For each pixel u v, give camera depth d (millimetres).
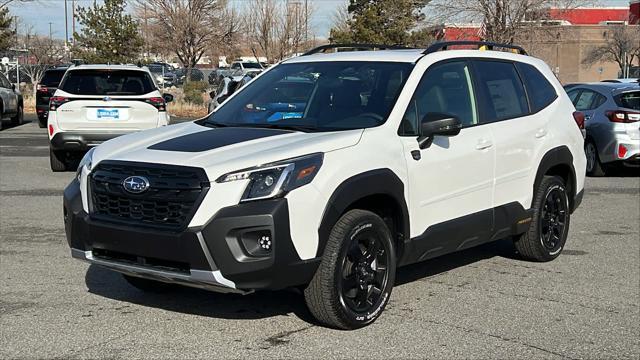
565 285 6477
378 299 5336
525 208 6805
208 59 63031
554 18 31047
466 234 6098
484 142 6234
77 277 6516
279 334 5133
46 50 47969
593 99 13578
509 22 29578
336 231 4961
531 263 7238
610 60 57750
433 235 5754
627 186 12352
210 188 4660
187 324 5328
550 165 7051
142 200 4855
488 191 6309
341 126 5551
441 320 5480
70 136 11898
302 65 6449
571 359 4789
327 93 5930
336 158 5008
